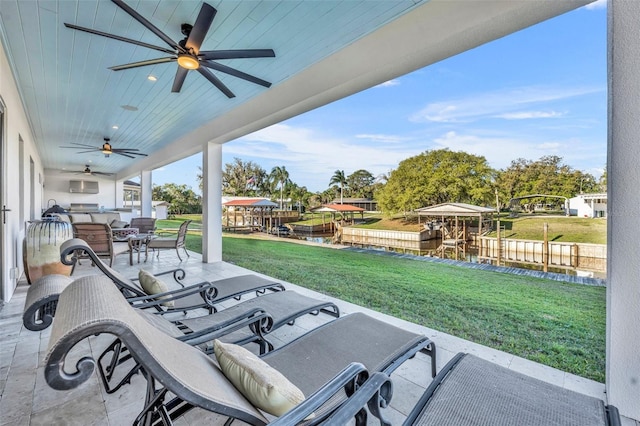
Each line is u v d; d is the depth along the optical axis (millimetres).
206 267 5738
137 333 797
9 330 2627
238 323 1849
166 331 1697
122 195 14500
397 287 4910
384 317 3193
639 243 1549
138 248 6414
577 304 3971
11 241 3656
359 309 3441
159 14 2609
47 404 1656
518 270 6336
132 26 2770
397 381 1959
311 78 3650
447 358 2281
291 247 10227
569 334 2891
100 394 1755
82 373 726
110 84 4043
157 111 5211
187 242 10539
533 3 2012
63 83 3996
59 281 1729
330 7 2566
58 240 4027
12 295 3600
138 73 3699
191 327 1992
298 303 2541
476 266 6785
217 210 6277
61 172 12945
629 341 1587
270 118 4457
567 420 1114
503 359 2293
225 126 5375
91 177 13656
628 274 1580
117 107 4988
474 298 4270
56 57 3297
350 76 3186
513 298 4246
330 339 1826
